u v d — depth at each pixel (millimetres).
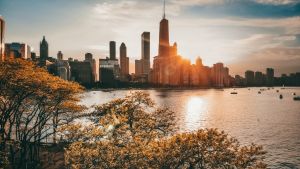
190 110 188375
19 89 38344
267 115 161000
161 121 43281
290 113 171000
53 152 47438
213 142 26109
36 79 39188
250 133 105062
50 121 62625
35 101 44906
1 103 39875
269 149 79125
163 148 25969
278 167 62531
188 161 25906
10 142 36688
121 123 34406
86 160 26203
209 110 188625
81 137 32594
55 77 45594
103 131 33062
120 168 25641
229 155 25891
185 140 26062
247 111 183125
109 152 26453
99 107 44781
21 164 39656
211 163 25734
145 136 33844
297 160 67750
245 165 25969
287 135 100625
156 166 25484
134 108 42344
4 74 37000
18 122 43500
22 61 39438
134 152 26266
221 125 125625
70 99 44500
